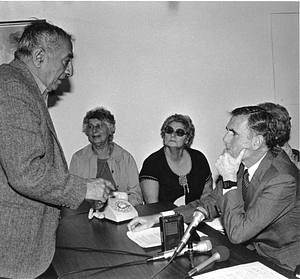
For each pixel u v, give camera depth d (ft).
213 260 4.78
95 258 5.27
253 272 4.57
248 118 5.97
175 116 9.66
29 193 4.67
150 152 11.01
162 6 10.71
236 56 11.39
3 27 9.75
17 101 4.70
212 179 10.32
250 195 6.04
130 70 10.66
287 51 11.77
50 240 5.08
